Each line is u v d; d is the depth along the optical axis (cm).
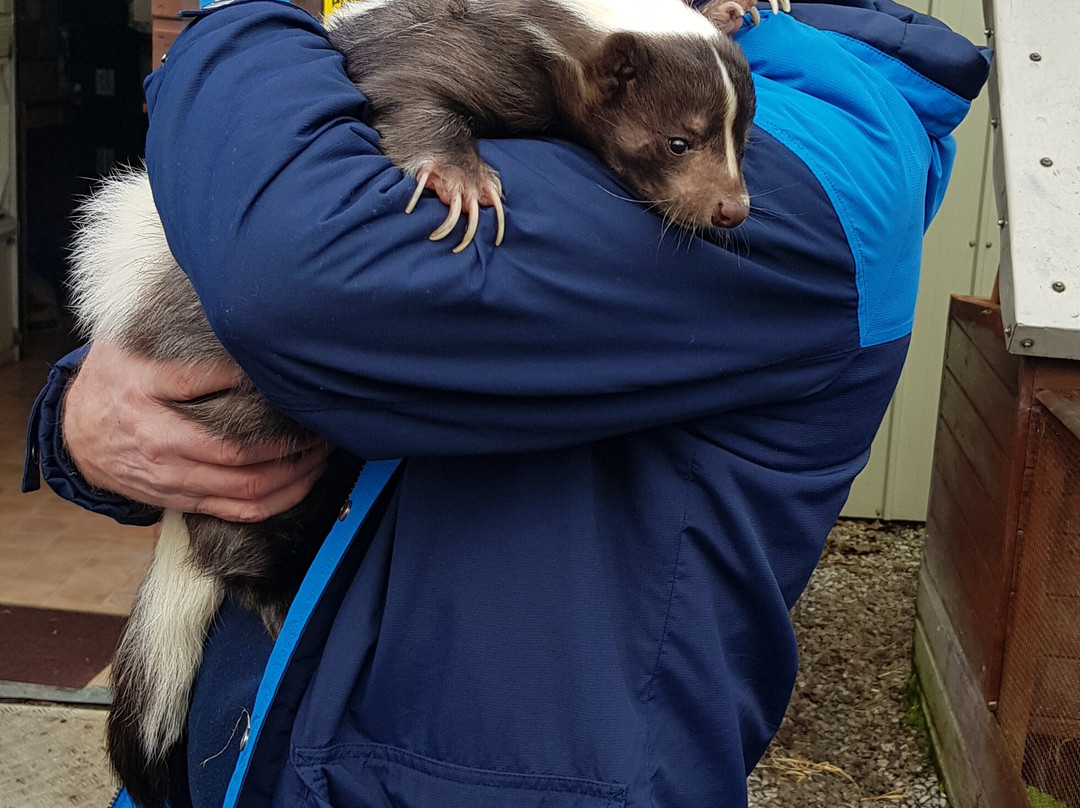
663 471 48
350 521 49
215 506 56
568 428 44
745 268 44
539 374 42
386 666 47
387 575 48
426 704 47
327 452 57
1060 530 80
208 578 62
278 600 60
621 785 45
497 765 46
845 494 53
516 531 47
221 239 40
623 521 48
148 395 56
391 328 40
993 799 85
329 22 66
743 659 51
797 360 47
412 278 40
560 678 46
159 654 61
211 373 55
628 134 57
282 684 49
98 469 58
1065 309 78
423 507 47
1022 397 83
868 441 53
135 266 60
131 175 71
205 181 41
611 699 46
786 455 49
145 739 61
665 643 48
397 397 42
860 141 48
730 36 58
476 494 47
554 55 58
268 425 56
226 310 40
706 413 46
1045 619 81
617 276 42
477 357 41
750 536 48
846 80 50
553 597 46
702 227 43
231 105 42
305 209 39
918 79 53
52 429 61
